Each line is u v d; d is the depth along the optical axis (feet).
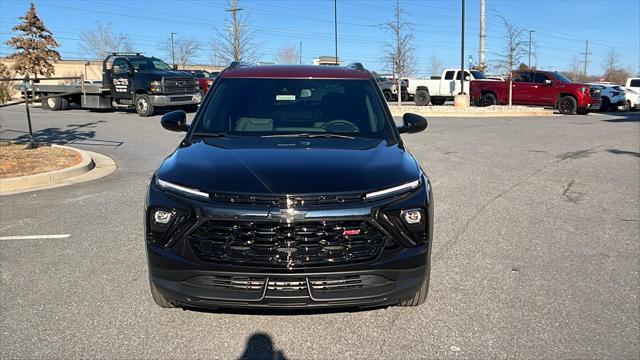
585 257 16.56
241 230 10.45
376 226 10.62
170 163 12.32
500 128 55.01
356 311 12.68
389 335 11.71
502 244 17.79
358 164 11.75
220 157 12.17
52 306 13.10
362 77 16.51
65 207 22.45
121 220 20.51
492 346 11.21
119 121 60.34
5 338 11.55
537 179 28.48
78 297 13.60
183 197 10.89
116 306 13.09
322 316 12.56
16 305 13.16
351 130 14.57
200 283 10.69
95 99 70.49
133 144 41.81
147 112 65.77
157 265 10.98
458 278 14.82
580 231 19.27
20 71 148.15
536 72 83.25
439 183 27.43
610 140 44.93
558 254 16.83
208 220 10.52
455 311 12.80
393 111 77.66
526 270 15.43
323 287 10.53
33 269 15.51
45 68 152.15
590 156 36.24
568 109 79.25
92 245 17.58
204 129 14.62
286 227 10.36
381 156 12.46
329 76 16.34
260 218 10.32
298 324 12.19
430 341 11.44
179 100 67.92
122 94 67.97
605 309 12.89
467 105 84.43
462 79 84.48
